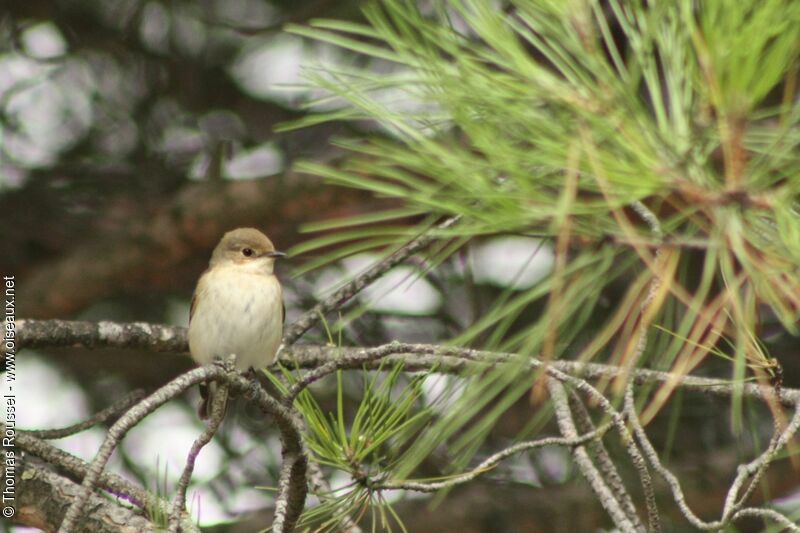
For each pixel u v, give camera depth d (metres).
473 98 5.39
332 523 8.37
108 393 15.42
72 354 15.27
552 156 5.19
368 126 15.32
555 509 14.72
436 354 7.73
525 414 14.92
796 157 5.14
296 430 7.95
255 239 12.59
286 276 15.92
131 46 15.73
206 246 16.03
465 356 7.13
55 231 16.47
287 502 7.75
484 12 5.39
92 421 9.95
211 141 16.19
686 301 5.68
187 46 15.88
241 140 16.20
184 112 15.99
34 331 10.52
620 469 13.02
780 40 4.73
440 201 5.39
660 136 5.24
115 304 16.53
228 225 15.74
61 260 16.25
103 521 8.70
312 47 15.08
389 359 9.50
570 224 5.43
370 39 14.47
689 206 5.79
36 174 15.81
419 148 5.45
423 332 14.88
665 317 7.27
